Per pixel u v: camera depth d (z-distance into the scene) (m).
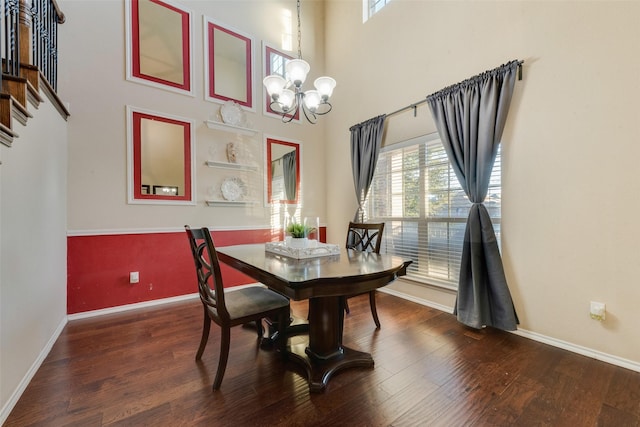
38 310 1.89
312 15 4.50
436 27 2.92
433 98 2.84
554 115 2.10
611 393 1.57
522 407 1.46
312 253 2.01
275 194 4.03
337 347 1.89
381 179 3.62
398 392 1.59
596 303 1.93
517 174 2.30
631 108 1.78
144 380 1.70
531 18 2.22
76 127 2.72
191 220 3.35
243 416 1.40
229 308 1.76
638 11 1.76
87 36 2.80
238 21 3.78
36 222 1.89
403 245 3.33
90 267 2.77
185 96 3.35
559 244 2.09
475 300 2.40
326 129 4.52
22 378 1.61
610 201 1.87
